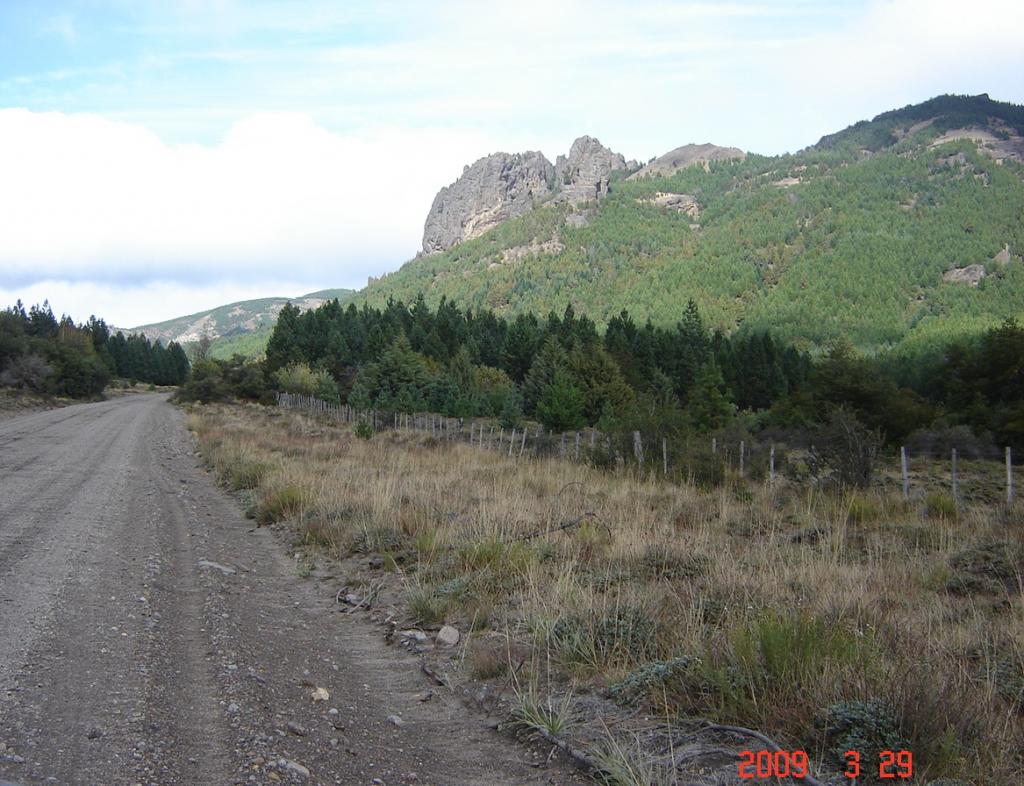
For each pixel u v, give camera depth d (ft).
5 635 16.97
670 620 18.44
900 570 25.70
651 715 14.30
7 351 179.83
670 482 55.16
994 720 12.92
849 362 109.09
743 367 237.86
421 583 24.89
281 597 24.17
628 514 35.83
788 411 127.75
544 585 22.90
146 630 18.31
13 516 33.35
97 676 14.90
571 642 17.78
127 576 23.85
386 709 15.44
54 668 15.12
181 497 44.34
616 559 26.50
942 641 16.72
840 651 14.79
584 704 14.98
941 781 10.98
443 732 14.47
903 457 49.52
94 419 120.67
